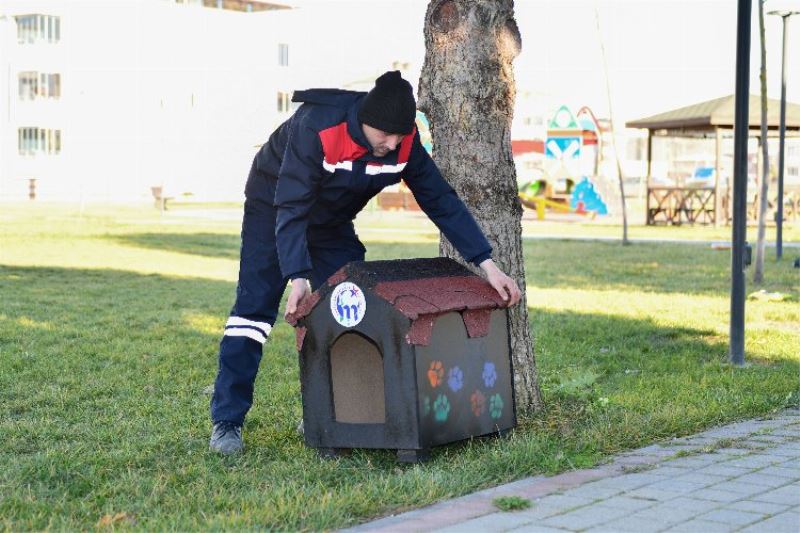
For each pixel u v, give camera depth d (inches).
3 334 343.0
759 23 573.9
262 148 198.5
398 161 187.8
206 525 147.6
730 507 154.8
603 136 1648.6
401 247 792.3
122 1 2196.1
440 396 183.9
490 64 220.8
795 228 1072.8
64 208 1498.5
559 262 673.0
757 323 395.2
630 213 1494.8
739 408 231.6
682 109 1151.0
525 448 187.5
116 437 210.5
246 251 199.8
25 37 2215.8
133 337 347.9
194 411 236.1
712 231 1050.7
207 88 2236.7
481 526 145.9
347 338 186.9
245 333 199.8
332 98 184.2
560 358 311.6
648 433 206.8
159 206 1609.3
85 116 2218.3
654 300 468.4
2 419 229.6
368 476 177.3
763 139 550.6
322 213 193.8
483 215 222.7
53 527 151.0
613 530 143.6
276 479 176.7
